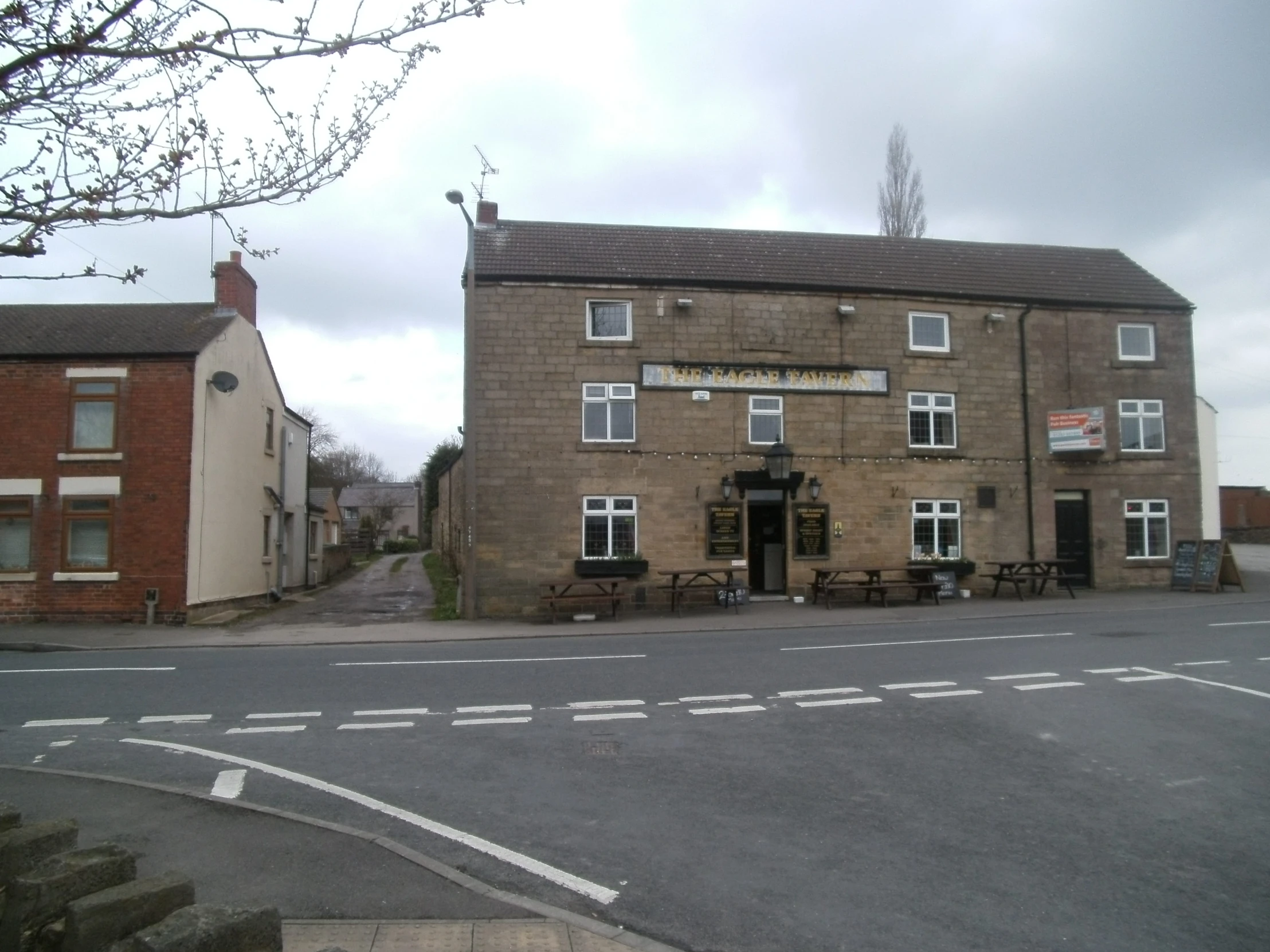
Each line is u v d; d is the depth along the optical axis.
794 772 7.48
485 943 4.42
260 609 22.36
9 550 19.31
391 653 14.65
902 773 7.43
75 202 4.72
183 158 4.89
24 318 21.61
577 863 5.61
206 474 20.19
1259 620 16.80
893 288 22.47
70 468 19.41
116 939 3.78
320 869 5.35
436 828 6.21
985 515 22.75
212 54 4.80
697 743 8.41
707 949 4.53
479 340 20.62
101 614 19.16
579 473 20.69
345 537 59.44
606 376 20.97
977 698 10.19
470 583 20.06
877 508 22.06
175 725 9.40
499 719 9.45
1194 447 24.31
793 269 22.86
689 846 5.87
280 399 26.11
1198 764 7.68
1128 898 5.12
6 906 4.05
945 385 22.77
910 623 17.72
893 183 35.12
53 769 7.71
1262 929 4.75
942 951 4.50
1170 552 23.97
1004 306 23.33
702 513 21.09
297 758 8.06
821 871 5.47
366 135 5.61
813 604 21.42
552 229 23.33
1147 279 25.55
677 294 21.44
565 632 17.34
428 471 62.03
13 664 13.77
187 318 21.95
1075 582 23.42
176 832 5.98
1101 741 8.38
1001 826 6.24
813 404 21.88
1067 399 23.59
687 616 19.56
